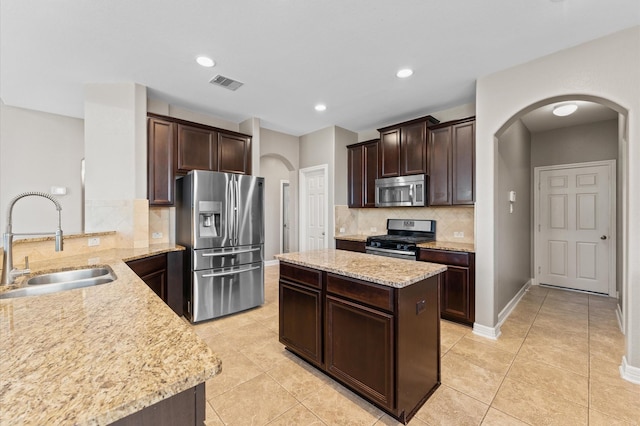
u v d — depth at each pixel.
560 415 1.67
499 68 2.63
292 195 5.27
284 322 2.37
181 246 3.14
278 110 3.79
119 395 0.57
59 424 0.49
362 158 4.42
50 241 2.29
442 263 3.09
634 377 1.98
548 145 4.45
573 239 4.27
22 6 1.81
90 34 2.12
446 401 1.80
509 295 3.38
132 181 2.91
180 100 3.41
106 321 0.97
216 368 0.69
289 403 1.79
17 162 3.49
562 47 2.28
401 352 1.60
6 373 0.65
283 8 1.87
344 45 2.30
